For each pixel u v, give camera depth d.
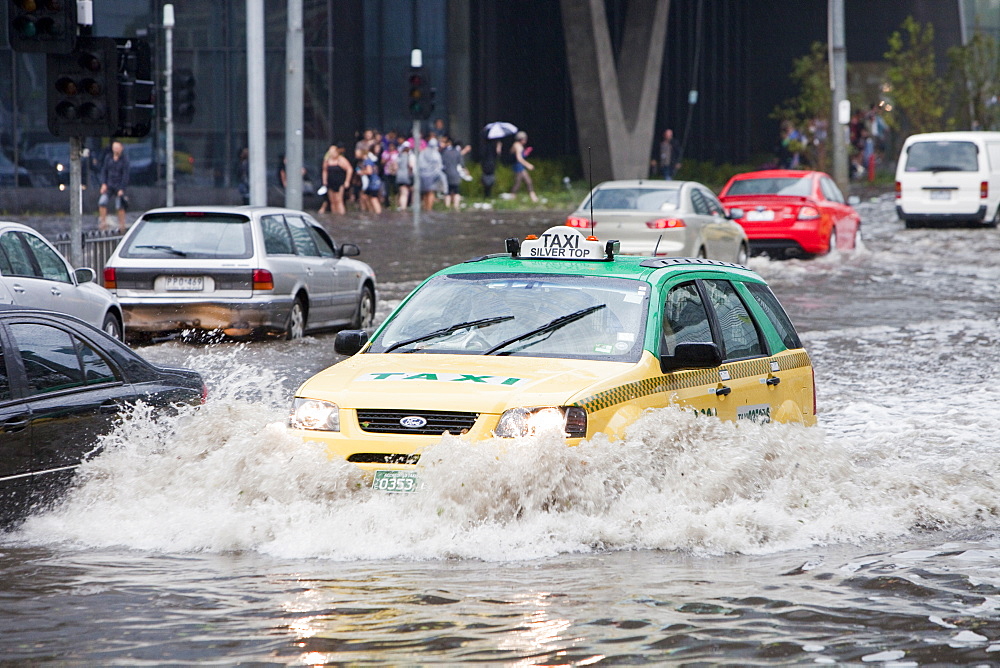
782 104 191.88
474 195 129.88
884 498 21.81
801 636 14.75
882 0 185.12
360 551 18.56
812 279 68.19
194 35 124.75
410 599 16.16
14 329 21.27
